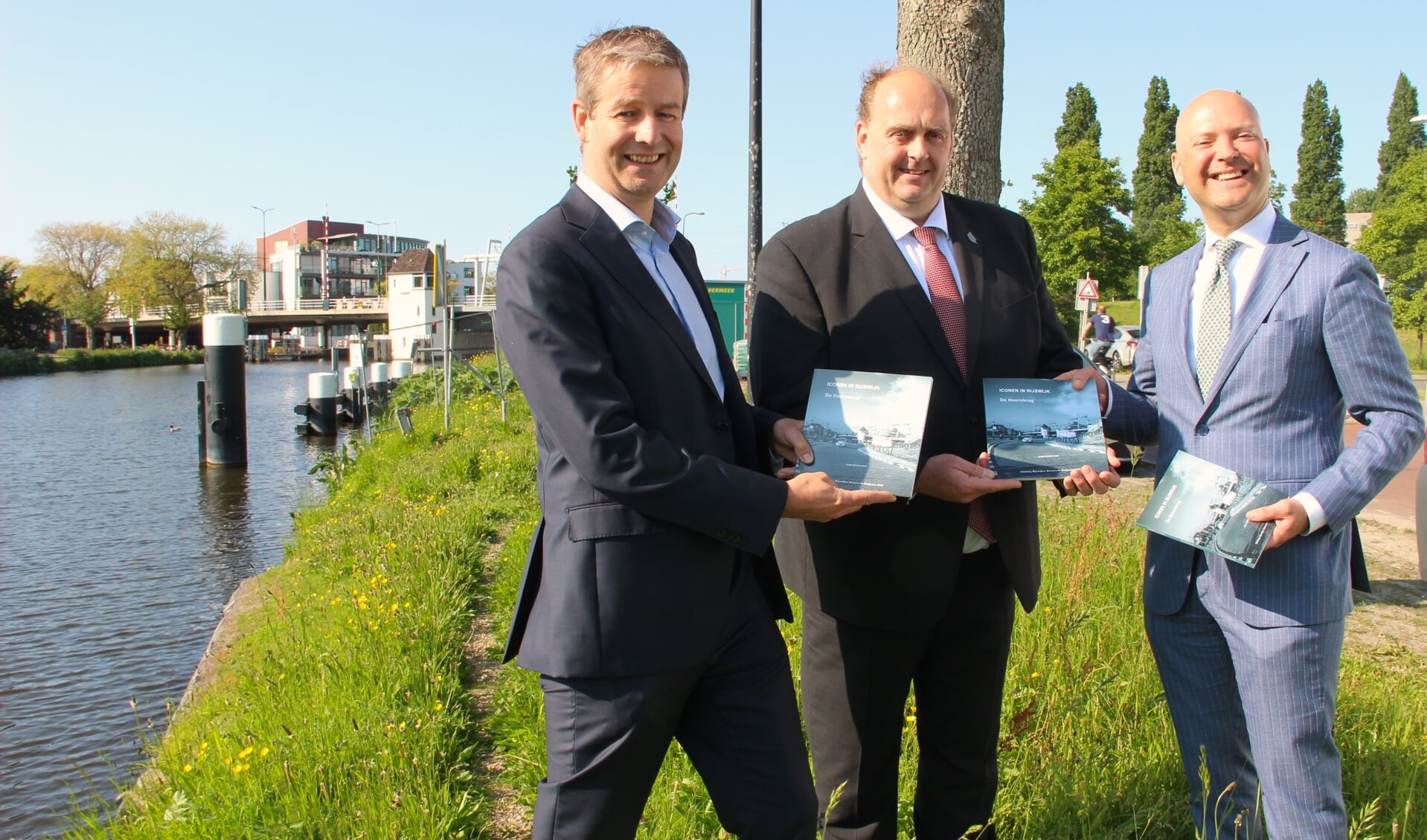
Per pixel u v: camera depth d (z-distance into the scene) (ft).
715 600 6.79
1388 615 17.79
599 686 6.55
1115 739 10.63
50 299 231.71
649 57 6.86
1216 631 8.36
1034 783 9.86
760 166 31.14
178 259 274.36
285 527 41.34
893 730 8.86
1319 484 7.51
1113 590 15.48
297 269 372.58
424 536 23.20
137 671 22.94
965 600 8.68
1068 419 8.33
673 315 6.96
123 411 104.01
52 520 43.19
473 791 11.23
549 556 6.79
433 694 13.51
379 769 10.75
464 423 50.49
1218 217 8.35
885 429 7.65
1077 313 130.00
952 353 8.55
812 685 9.05
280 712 12.78
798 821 6.82
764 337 8.81
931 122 8.25
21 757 17.95
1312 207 243.40
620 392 6.50
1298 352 7.77
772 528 6.56
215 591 30.53
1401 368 7.61
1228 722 8.44
